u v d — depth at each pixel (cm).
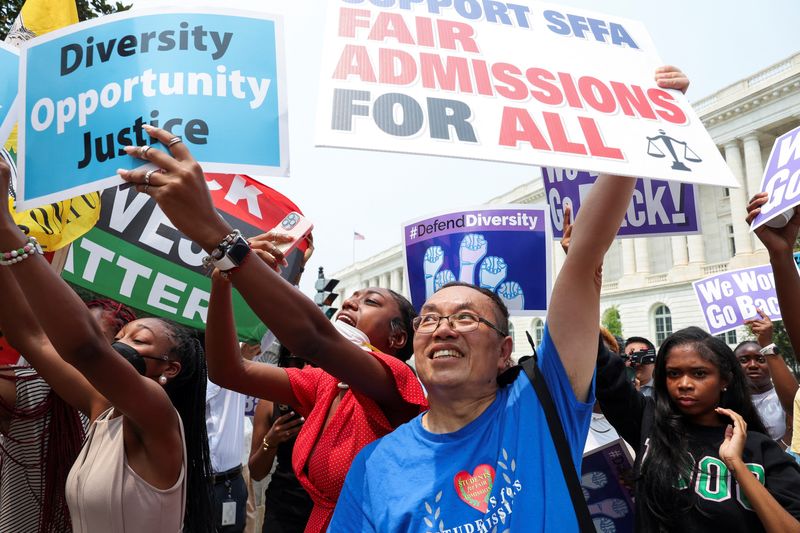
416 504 133
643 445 212
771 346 405
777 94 2700
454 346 146
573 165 143
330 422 197
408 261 405
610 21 178
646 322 3238
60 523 197
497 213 378
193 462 204
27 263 146
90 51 154
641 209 347
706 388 208
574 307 152
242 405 395
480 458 137
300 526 266
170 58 150
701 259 3041
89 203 215
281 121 151
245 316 331
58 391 193
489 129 141
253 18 158
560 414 145
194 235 134
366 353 175
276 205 323
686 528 189
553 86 155
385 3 153
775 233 234
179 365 199
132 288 280
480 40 157
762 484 188
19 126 152
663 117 161
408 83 141
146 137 142
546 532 125
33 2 221
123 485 164
